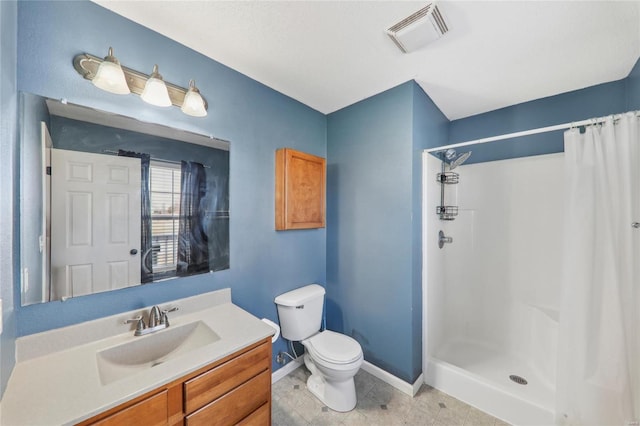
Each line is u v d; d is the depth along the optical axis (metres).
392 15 1.23
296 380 1.95
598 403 1.27
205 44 1.43
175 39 1.39
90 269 1.12
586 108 1.91
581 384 1.31
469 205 2.46
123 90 1.11
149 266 1.30
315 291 2.06
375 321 2.03
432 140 2.15
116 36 1.19
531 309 2.08
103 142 1.16
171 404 0.88
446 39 1.39
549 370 1.85
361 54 1.53
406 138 1.84
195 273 1.48
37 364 0.94
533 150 2.15
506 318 2.25
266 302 1.88
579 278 1.33
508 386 1.75
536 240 2.12
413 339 1.83
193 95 1.30
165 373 0.88
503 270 2.28
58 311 1.04
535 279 2.12
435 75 1.76
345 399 1.64
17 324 0.95
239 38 1.39
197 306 1.46
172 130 1.39
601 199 1.31
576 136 1.38
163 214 1.36
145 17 1.23
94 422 0.72
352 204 2.19
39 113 1.00
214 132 1.58
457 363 2.08
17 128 0.94
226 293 1.60
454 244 2.51
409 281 1.83
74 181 1.08
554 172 2.04
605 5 1.15
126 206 1.23
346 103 2.18
